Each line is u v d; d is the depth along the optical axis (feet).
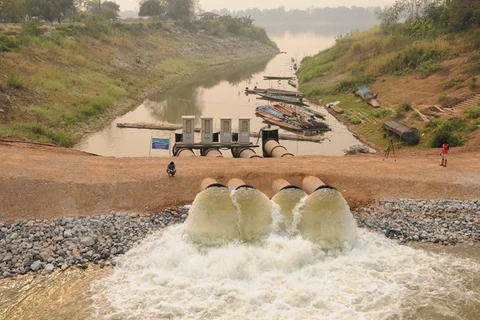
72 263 59.77
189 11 513.04
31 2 303.68
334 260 60.85
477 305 53.01
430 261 61.67
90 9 506.07
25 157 84.69
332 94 205.05
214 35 433.07
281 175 81.20
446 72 171.12
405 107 148.46
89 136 139.13
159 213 72.90
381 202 77.46
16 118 127.44
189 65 316.19
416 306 52.60
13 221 68.33
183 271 58.18
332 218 64.18
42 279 56.59
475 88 149.38
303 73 276.21
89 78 193.47
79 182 75.46
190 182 78.74
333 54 278.87
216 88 243.19
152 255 61.11
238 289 54.80
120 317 50.24
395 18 279.90
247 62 379.96
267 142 108.17
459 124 121.90
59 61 195.11
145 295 53.93
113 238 65.67
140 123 152.46
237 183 74.08
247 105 196.03
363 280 56.95
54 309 51.60
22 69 166.40
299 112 168.35
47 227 67.31
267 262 58.90
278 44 615.16
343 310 51.47
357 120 156.04
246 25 504.02
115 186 75.92
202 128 103.45
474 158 93.66
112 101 178.50
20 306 52.03
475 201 77.20
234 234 63.62
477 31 188.96
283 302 52.65
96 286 55.52
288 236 64.44
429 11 241.96
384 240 66.90
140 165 85.15
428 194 79.15
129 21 418.10
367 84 195.52
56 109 146.20
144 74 246.06
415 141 121.70
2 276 56.75
